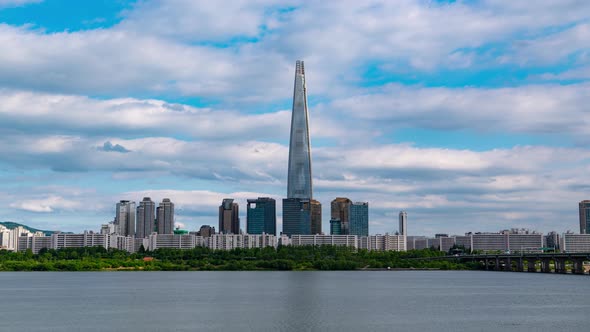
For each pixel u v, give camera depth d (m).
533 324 198.75
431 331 184.88
